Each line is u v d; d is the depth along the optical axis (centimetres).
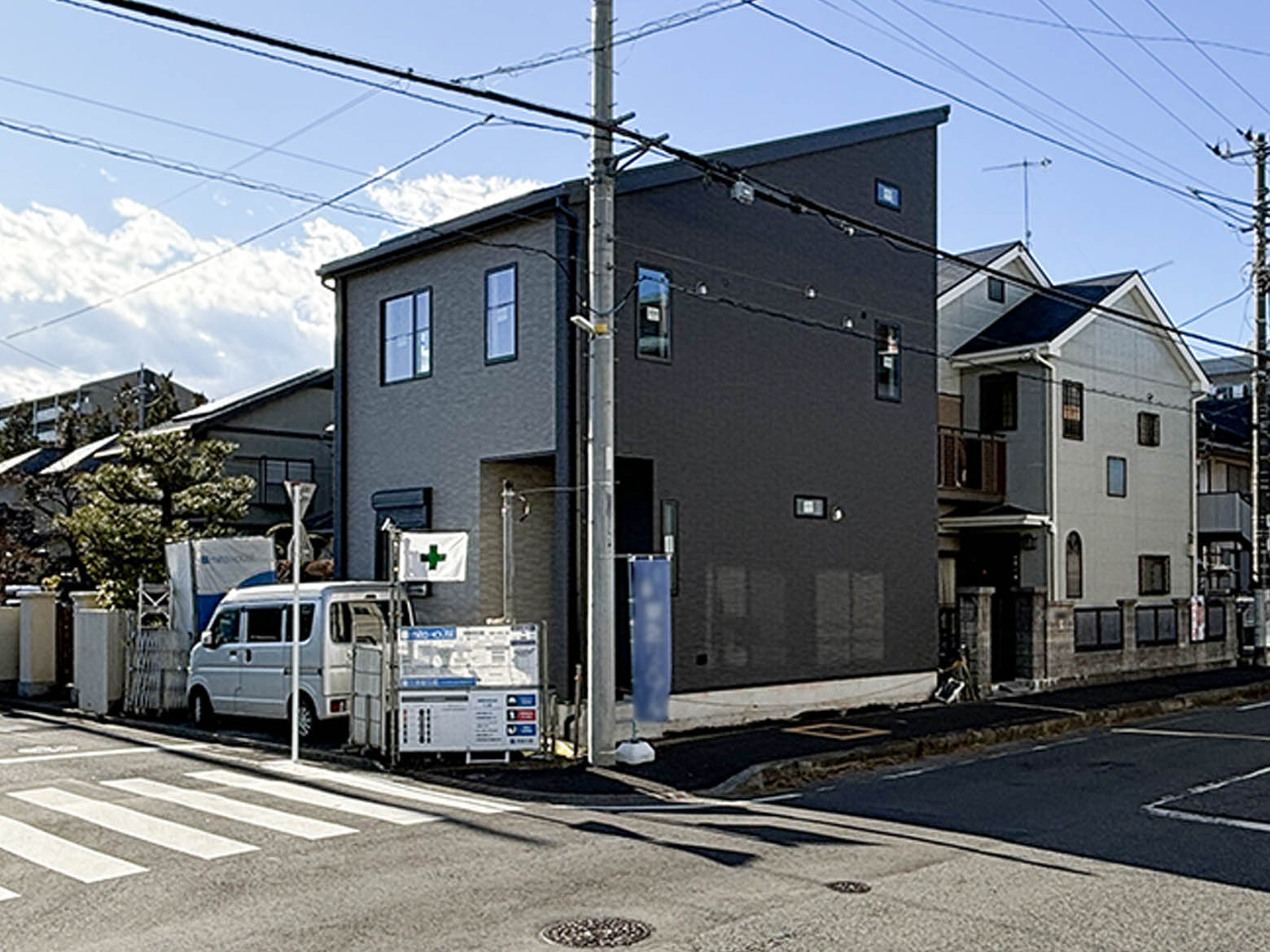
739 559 1698
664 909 727
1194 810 1111
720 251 1698
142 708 1836
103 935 678
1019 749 1584
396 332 1886
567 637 1529
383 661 1374
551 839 947
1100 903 751
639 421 1577
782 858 876
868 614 1894
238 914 720
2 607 2255
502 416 1683
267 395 3136
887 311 1959
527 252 1655
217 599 1909
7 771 1317
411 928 688
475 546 1720
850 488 1878
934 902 747
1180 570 2800
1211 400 4025
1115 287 2609
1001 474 2441
